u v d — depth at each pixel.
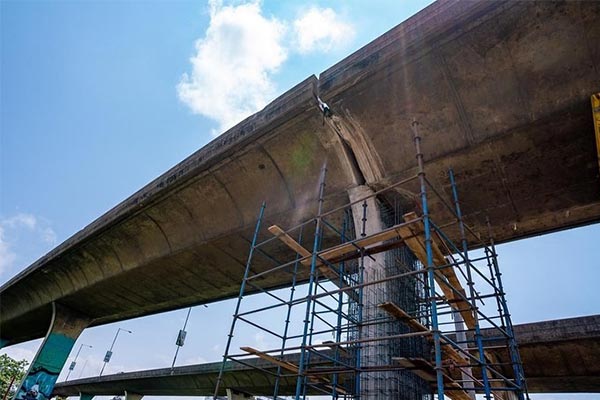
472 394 11.88
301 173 14.09
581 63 9.20
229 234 16.66
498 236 13.80
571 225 12.70
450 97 10.73
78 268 24.47
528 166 11.06
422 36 10.15
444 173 11.77
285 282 19.75
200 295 23.38
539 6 8.86
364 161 12.63
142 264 20.80
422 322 10.34
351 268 11.95
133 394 58.69
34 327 35.97
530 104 10.03
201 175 15.75
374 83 11.29
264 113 13.45
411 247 8.65
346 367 8.63
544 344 21.27
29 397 25.22
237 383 38.34
